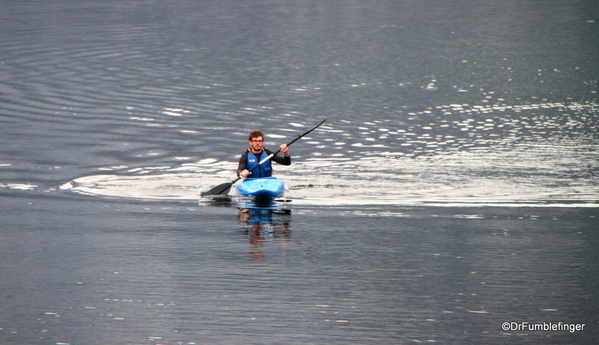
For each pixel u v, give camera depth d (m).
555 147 62.00
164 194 48.31
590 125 70.44
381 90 87.75
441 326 27.02
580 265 33.56
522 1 165.50
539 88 88.50
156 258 34.75
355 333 26.42
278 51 112.12
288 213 43.62
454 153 60.28
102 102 79.44
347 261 34.38
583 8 154.38
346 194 48.28
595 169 54.56
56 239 37.78
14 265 33.53
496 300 29.44
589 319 27.59
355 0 167.12
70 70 95.94
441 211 43.94
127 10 152.00
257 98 82.88
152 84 89.12
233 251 35.91
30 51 108.31
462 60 106.31
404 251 35.94
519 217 42.41
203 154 59.94
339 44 118.50
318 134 67.44
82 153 59.34
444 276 32.28
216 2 163.38
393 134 67.38
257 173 49.88
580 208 44.34
